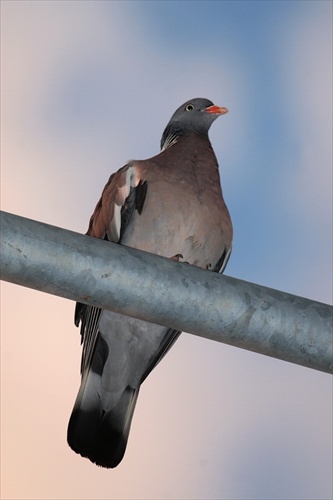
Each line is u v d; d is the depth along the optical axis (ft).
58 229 15.02
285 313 15.80
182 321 15.58
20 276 14.75
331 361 15.98
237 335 15.76
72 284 14.97
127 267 15.23
